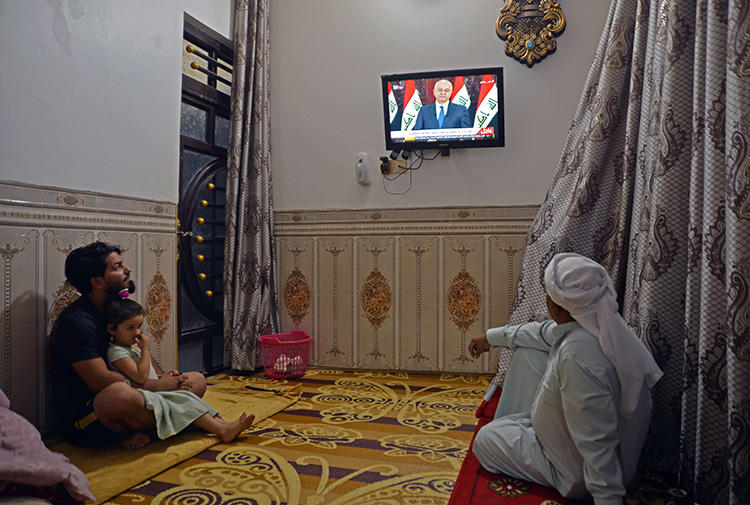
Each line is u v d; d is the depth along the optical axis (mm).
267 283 4266
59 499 1938
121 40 3119
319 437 2711
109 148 3045
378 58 4262
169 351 3506
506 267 4020
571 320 2018
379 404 3309
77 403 2549
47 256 2686
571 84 3916
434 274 4141
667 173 2287
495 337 2467
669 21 2336
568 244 3184
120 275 2643
